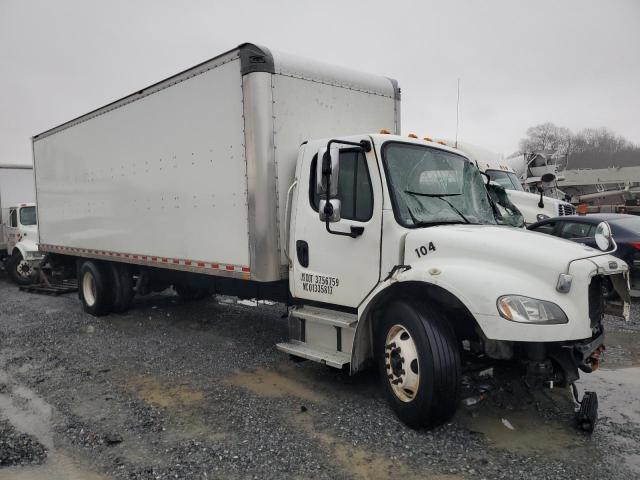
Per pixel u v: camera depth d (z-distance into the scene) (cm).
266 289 603
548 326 354
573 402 463
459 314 432
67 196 923
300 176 517
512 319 357
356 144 453
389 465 361
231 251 566
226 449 390
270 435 411
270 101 518
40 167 1023
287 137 534
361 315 439
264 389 514
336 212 434
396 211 439
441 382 388
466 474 347
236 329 760
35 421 452
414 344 405
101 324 820
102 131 799
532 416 436
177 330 765
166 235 673
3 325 838
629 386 509
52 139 962
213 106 572
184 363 604
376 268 447
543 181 1781
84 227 875
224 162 564
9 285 1364
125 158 747
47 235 1015
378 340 447
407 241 428
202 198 603
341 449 385
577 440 393
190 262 632
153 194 691
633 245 858
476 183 526
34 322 854
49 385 542
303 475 351
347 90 596
